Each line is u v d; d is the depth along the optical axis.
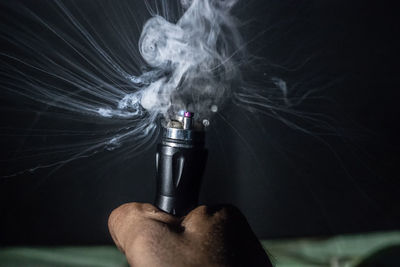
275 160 1.54
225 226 0.55
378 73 1.61
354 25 1.59
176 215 0.57
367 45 1.60
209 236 0.53
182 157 0.55
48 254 1.23
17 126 1.35
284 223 1.54
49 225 1.39
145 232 0.53
